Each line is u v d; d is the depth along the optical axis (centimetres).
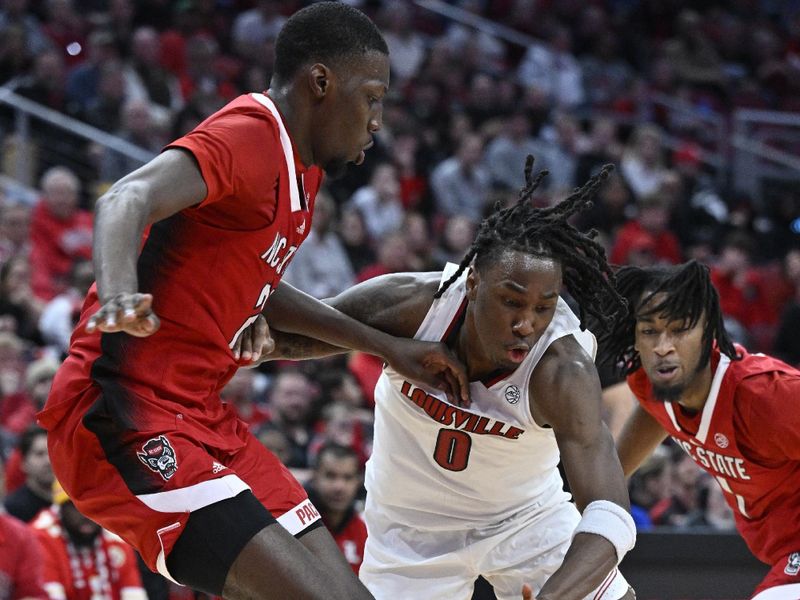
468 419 398
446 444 410
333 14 350
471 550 430
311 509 368
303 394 833
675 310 418
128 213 293
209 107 1264
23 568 589
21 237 1032
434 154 1386
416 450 424
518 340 356
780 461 430
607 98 1683
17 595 584
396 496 436
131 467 333
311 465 772
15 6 1354
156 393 337
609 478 353
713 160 1631
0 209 1069
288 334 416
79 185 1211
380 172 1244
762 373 425
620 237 1274
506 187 1356
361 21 354
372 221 1227
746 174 1595
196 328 339
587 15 1816
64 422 342
